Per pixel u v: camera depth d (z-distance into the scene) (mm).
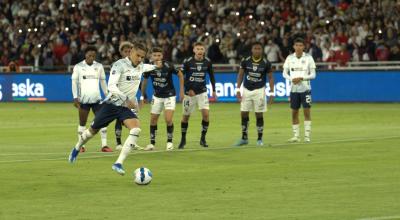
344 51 45656
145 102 24625
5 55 54312
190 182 17641
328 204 14875
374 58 45406
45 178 18359
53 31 53844
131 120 18609
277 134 28781
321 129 30500
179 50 49000
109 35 51750
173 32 51906
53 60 52688
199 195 16000
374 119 34406
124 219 13781
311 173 18719
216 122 34312
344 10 47969
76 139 28125
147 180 17219
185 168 19922
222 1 51188
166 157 22172
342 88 45312
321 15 48031
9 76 52094
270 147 24297
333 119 34875
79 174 18969
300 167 19766
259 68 24969
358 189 16422
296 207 14648
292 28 47625
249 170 19391
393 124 31984
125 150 18250
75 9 54188
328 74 45531
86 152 23938
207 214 14117
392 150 22922
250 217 13836
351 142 25250
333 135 27938
